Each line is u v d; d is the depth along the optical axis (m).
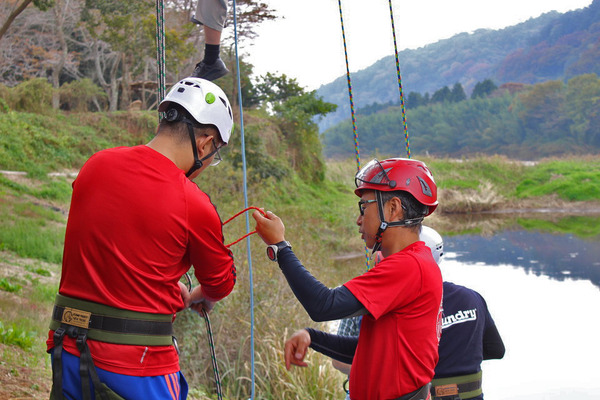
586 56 159.75
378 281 2.30
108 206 2.14
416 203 2.45
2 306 7.13
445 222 30.88
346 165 34.88
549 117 118.56
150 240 2.14
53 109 24.52
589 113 112.00
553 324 10.88
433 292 2.38
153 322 2.15
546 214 35.69
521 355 9.15
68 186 18.06
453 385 3.25
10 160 18.25
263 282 7.95
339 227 21.81
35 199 15.90
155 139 2.33
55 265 11.09
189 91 2.32
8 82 33.91
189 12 23.75
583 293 13.60
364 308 2.30
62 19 32.19
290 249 2.42
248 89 31.05
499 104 128.62
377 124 128.62
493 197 37.69
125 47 27.80
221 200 11.80
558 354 9.17
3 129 19.58
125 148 2.28
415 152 125.31
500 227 29.31
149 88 30.94
